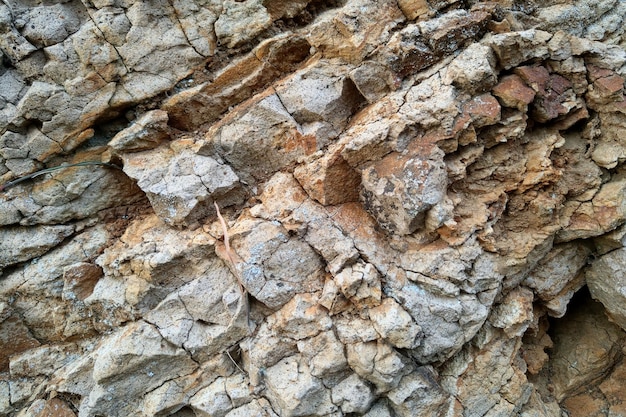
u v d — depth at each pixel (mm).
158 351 691
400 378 688
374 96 748
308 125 757
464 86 691
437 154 672
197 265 729
